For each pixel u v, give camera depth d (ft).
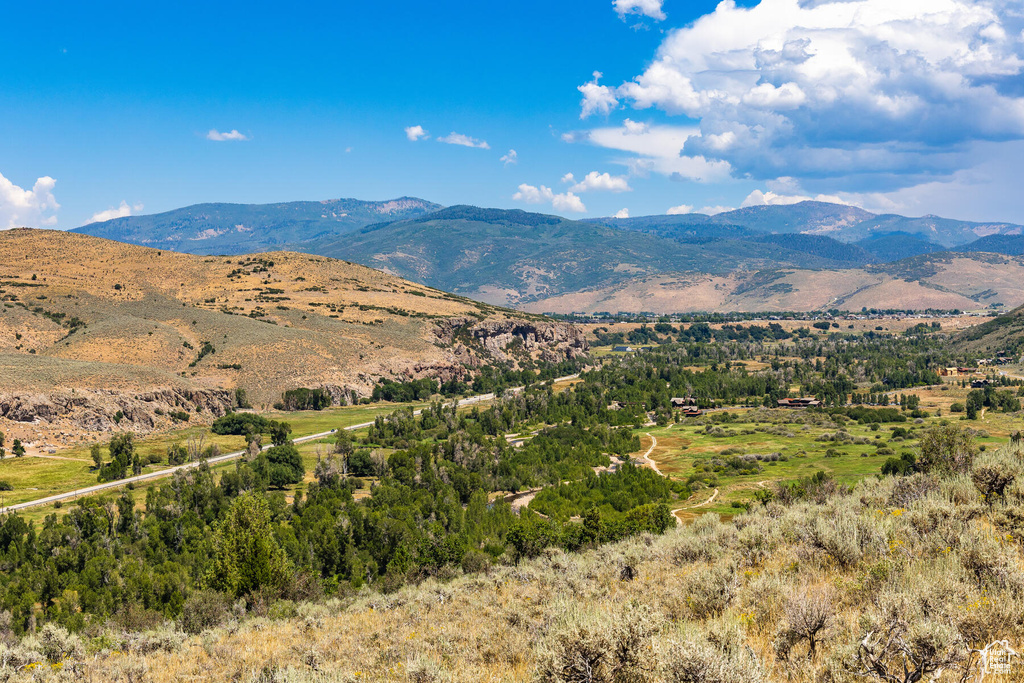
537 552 186.19
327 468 395.75
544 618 65.36
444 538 231.09
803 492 242.58
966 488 79.92
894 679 35.27
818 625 41.55
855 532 63.46
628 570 89.45
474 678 52.01
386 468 432.66
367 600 134.31
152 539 272.51
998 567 46.88
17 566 238.89
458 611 87.45
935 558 53.62
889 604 41.55
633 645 41.34
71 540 255.70
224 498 332.80
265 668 79.87
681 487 369.91
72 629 176.65
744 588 56.75
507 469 410.93
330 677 64.54
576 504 322.34
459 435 476.54
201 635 120.06
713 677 35.60
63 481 435.94
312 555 238.89
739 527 108.27
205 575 191.83
